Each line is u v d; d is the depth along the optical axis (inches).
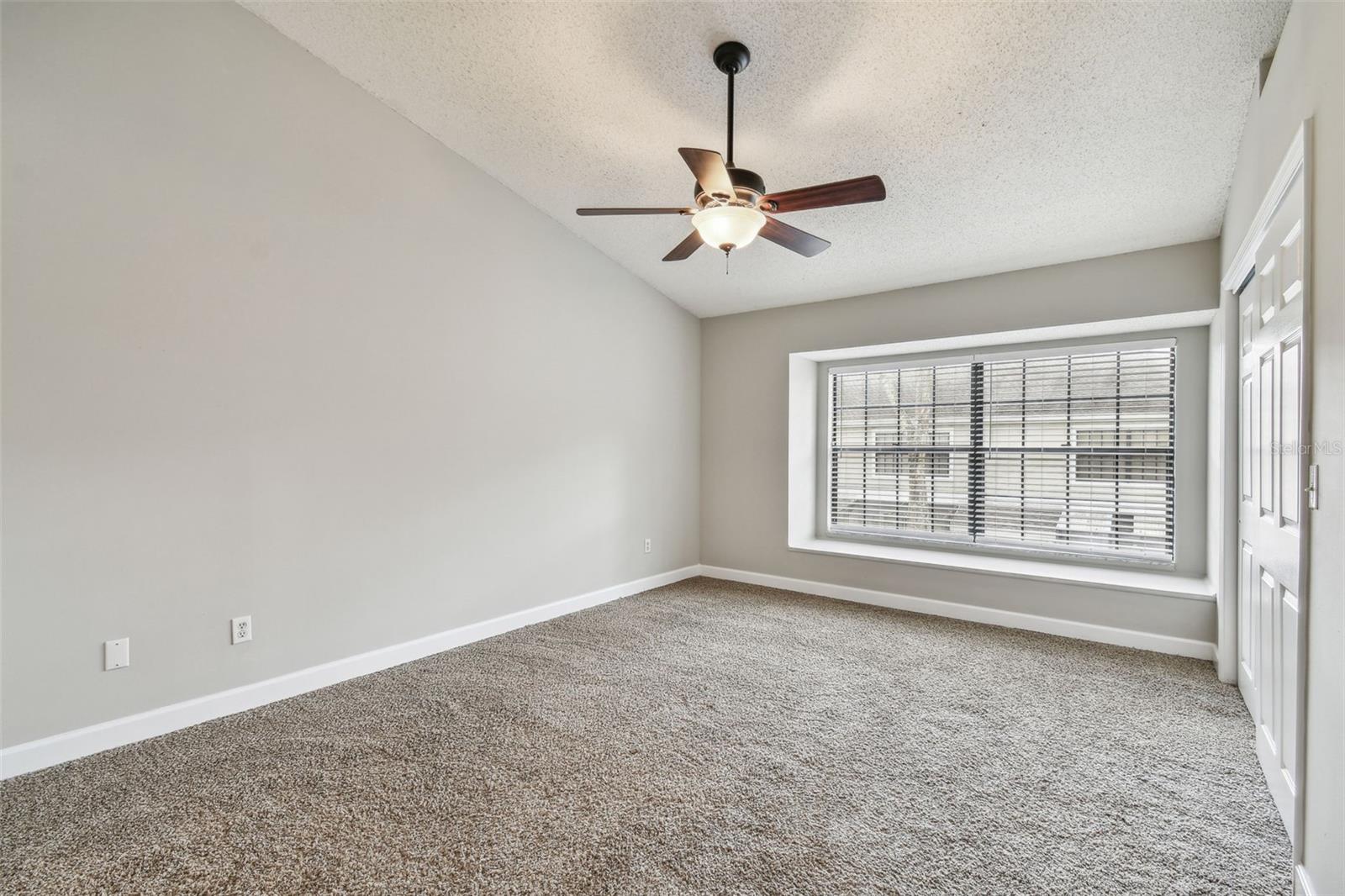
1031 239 133.1
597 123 118.6
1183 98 90.6
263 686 105.2
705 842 68.8
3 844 68.8
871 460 189.9
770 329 190.5
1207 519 138.3
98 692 88.9
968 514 172.7
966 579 155.4
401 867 64.8
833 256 151.9
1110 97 92.9
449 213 132.6
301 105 109.2
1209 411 137.1
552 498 155.9
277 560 107.0
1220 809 75.2
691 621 152.8
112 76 89.0
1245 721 98.1
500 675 118.1
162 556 94.5
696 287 182.7
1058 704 104.9
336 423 114.7
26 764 83.0
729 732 94.9
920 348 172.9
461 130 126.9
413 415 126.6
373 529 120.3
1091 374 154.8
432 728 96.5
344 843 68.8
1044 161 109.2
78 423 86.9
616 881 62.6
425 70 111.7
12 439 81.8
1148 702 105.7
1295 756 60.5
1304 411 59.5
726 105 107.4
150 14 92.4
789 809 75.1
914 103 100.8
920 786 80.3
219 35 99.4
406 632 125.5
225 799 77.3
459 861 65.8
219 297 99.8
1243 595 105.8
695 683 113.9
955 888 61.7
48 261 84.0
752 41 93.2
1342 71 51.0
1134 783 81.0
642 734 94.4
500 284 143.3
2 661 81.6
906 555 169.3
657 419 188.7
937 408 177.9
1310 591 59.2
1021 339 157.8
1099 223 123.9
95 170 87.6
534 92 113.0
